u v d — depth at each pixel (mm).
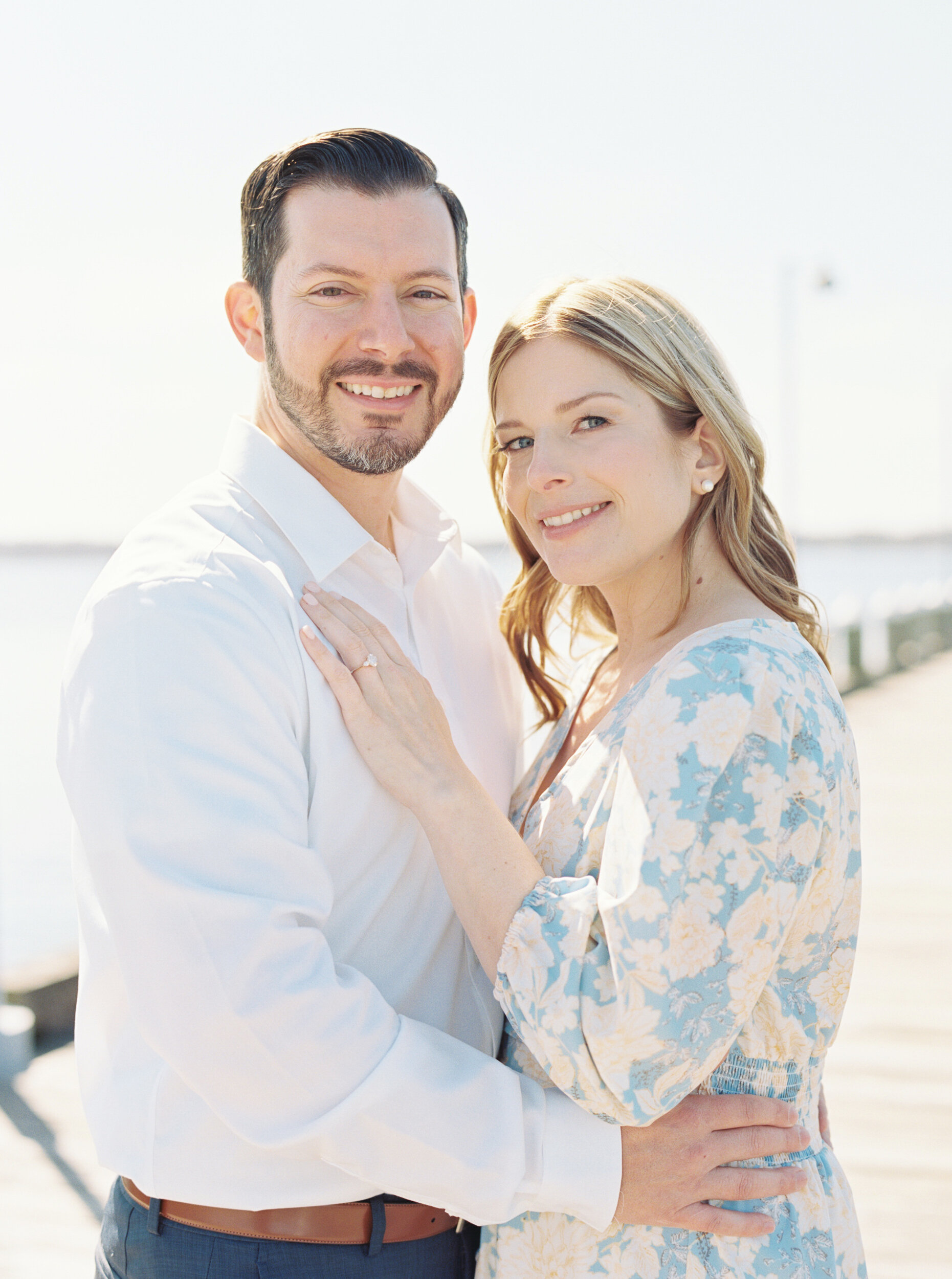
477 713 2154
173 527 1741
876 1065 4535
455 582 2197
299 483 1843
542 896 1601
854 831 1661
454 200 2002
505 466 2191
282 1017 1507
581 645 2318
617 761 1674
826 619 1900
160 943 1527
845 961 1694
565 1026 1513
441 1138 1542
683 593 1874
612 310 1784
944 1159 3814
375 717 1719
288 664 1703
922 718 14195
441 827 1667
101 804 1562
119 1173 1724
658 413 1810
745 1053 1644
